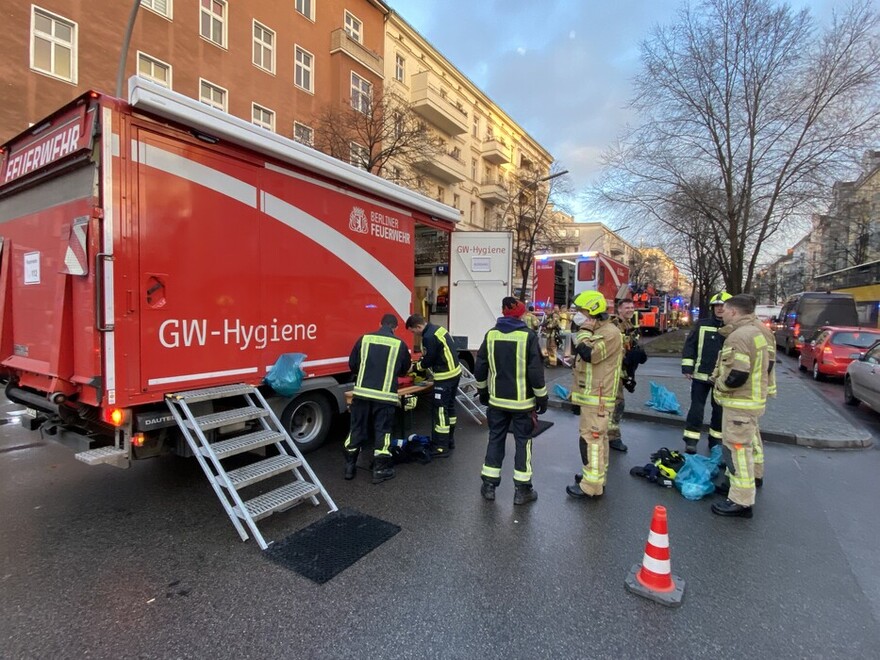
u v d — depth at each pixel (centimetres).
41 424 406
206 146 389
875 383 766
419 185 2183
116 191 332
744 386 395
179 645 237
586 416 430
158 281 359
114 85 1417
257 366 441
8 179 423
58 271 359
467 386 745
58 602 271
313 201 494
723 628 257
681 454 509
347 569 308
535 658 232
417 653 234
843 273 2223
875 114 1186
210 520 378
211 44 1669
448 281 820
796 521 391
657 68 1350
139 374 350
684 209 1467
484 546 341
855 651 241
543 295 1766
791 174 1303
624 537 357
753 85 1288
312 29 2028
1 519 377
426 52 2809
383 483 461
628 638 247
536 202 2931
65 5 1299
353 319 552
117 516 384
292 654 232
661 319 3166
